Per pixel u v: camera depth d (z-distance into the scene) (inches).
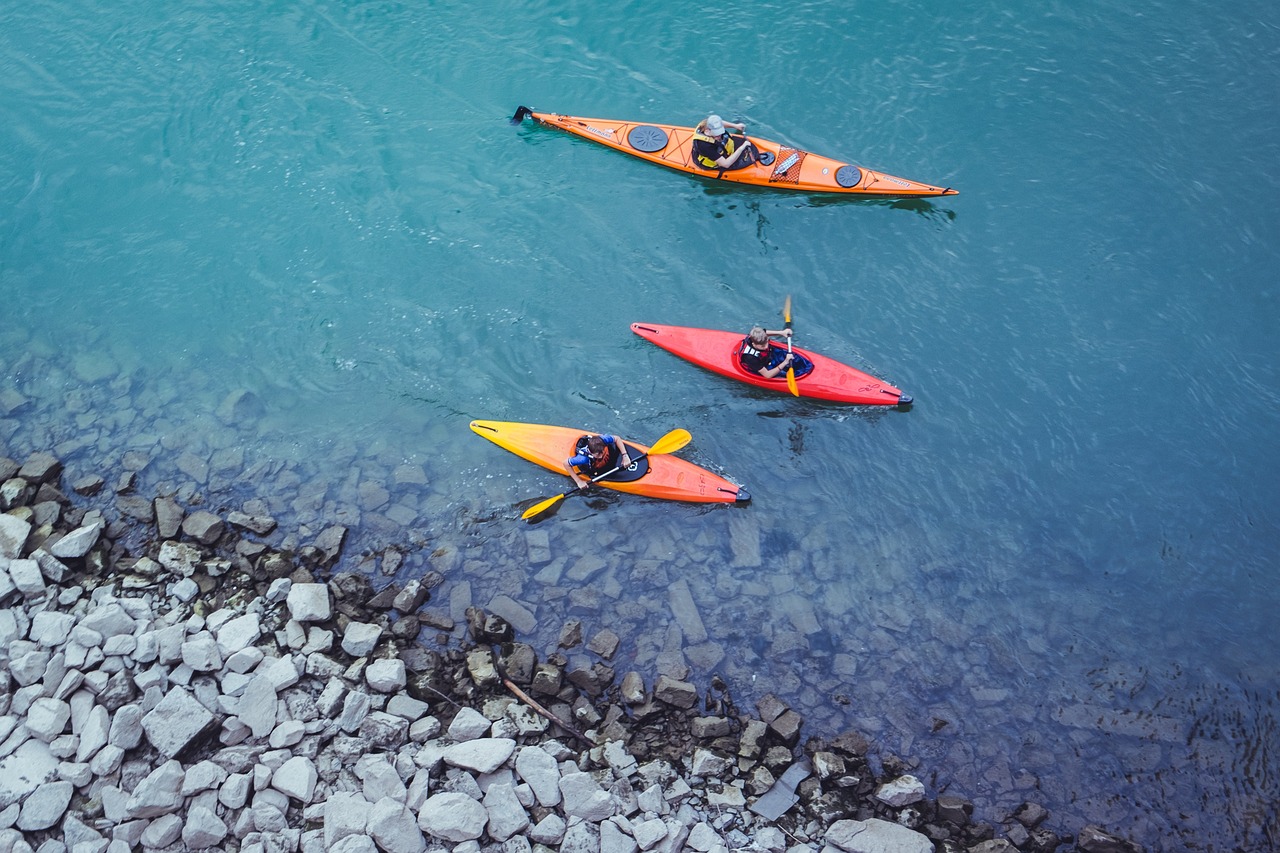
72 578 392.2
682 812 336.2
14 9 665.0
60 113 603.5
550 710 366.0
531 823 323.3
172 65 630.5
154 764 326.0
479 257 536.7
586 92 619.5
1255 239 536.4
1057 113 601.3
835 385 473.1
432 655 380.2
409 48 644.7
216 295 519.5
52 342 498.0
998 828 345.7
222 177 571.5
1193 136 587.2
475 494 440.5
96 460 445.1
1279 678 387.2
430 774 331.3
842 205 558.6
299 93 614.5
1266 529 432.5
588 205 563.8
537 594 404.8
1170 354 491.8
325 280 526.0
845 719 372.8
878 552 426.0
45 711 329.7
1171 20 653.9
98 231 547.2
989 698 380.8
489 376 488.1
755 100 613.6
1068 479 450.3
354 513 429.4
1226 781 359.3
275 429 462.9
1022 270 527.8
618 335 505.0
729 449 462.0
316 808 318.3
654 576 413.4
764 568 418.3
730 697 376.2
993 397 479.2
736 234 550.3
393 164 579.2
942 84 619.2
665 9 666.2
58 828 308.0
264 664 360.5
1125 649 396.2
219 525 415.2
